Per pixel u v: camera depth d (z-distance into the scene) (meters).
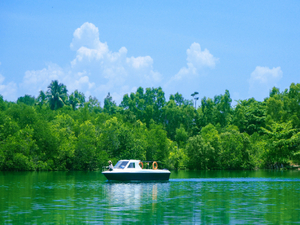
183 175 59.34
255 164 88.31
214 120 127.00
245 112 122.50
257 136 99.94
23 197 25.59
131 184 38.53
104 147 81.19
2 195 26.73
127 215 18.41
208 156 88.62
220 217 17.94
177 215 18.48
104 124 87.50
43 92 123.00
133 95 153.88
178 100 164.12
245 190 32.38
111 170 42.22
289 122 87.00
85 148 76.50
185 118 133.38
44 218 17.41
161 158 92.62
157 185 37.53
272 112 102.56
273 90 123.06
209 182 42.31
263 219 17.41
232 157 88.50
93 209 20.25
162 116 141.88
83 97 155.12
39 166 70.69
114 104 161.88
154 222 16.59
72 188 32.84
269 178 49.91
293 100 101.12
